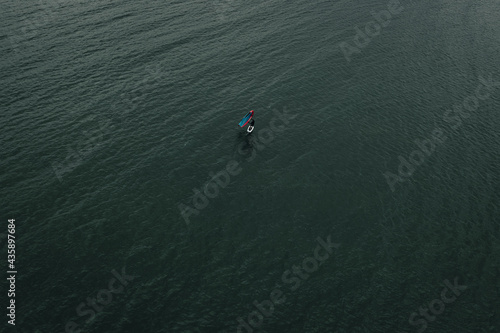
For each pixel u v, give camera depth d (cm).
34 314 3191
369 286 3547
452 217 4266
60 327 3119
